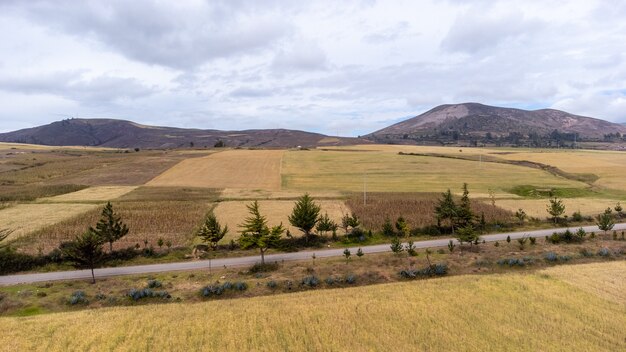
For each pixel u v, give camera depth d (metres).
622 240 62.53
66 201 84.69
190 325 34.03
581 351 29.55
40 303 40.28
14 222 68.69
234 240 61.38
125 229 58.12
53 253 53.84
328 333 32.38
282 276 47.97
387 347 30.34
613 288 41.59
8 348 30.39
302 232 66.81
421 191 100.00
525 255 54.59
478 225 69.69
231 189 101.38
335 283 45.91
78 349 30.23
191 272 50.31
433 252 57.47
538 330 32.78
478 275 46.44
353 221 66.06
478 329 33.00
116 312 36.88
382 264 52.03
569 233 62.56
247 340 31.62
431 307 37.19
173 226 67.81
